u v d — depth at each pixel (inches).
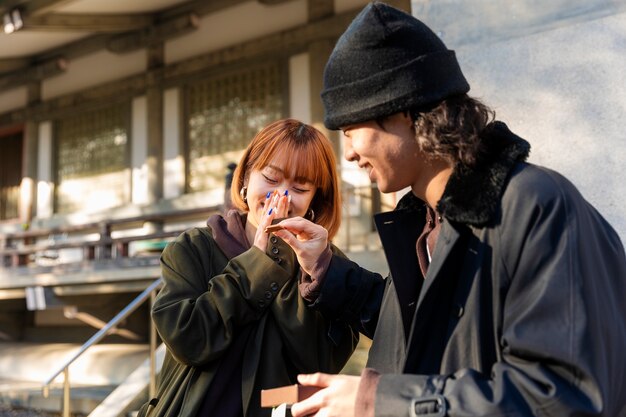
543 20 77.5
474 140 37.9
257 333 57.2
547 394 32.0
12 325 416.8
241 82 347.3
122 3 348.5
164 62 378.6
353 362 172.2
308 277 56.1
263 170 60.1
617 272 38.4
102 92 406.3
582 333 32.7
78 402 238.2
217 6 355.6
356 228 293.7
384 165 41.2
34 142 441.1
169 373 60.0
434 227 45.3
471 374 34.7
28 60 439.5
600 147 72.6
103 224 348.5
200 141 362.6
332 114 41.5
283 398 38.9
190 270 59.2
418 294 44.9
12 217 457.1
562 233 35.0
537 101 76.6
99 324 335.6
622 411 35.9
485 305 37.9
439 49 39.8
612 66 73.1
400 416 34.6
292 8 329.7
